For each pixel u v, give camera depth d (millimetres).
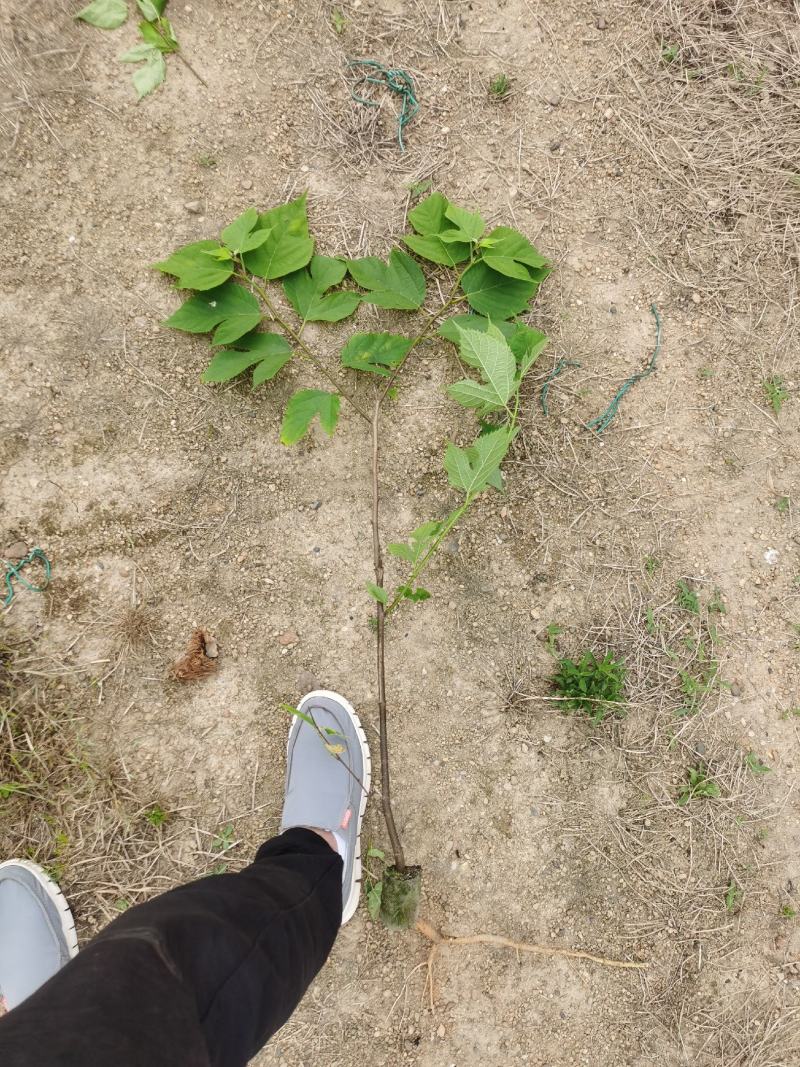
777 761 1560
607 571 1524
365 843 1471
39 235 1354
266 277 1314
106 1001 697
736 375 1533
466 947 1486
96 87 1343
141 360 1401
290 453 1455
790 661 1561
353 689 1479
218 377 1301
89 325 1381
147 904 896
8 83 1315
